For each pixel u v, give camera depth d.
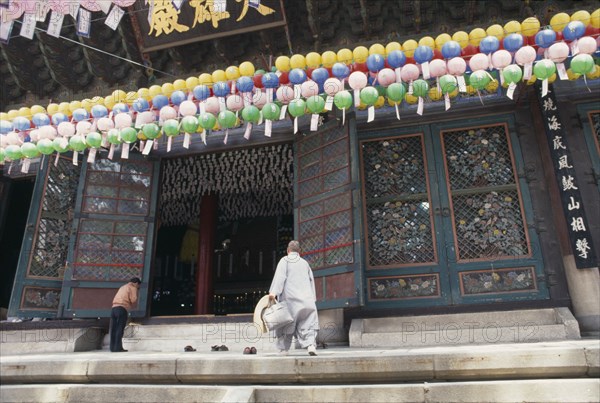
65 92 10.34
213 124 7.01
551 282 6.96
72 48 9.83
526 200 7.55
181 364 3.83
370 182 8.36
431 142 8.24
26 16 6.57
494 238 7.51
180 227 17.95
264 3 8.33
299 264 4.94
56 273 8.68
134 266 8.73
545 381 3.16
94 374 3.94
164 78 9.84
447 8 8.47
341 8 8.80
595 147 7.53
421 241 7.78
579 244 6.64
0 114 7.89
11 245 11.72
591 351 3.27
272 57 9.16
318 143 8.44
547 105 7.39
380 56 6.48
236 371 3.71
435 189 7.93
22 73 10.05
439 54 6.48
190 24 8.72
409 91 6.64
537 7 8.13
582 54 5.93
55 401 3.74
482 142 8.11
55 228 8.92
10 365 4.11
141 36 8.98
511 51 6.15
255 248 17.39
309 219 8.13
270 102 6.77
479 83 6.11
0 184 10.49
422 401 3.22
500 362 3.37
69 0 6.59
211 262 11.26
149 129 7.21
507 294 7.08
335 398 3.34
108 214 8.89
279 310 4.52
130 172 9.32
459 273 7.35
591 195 7.23
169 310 17.34
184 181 10.02
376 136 8.52
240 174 9.71
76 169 9.42
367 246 7.91
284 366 3.64
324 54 6.74
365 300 7.51
